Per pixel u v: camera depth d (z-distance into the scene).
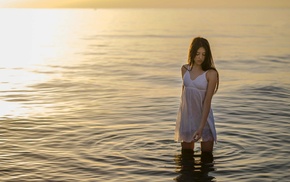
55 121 8.70
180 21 83.75
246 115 9.16
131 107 10.13
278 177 5.67
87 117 9.06
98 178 5.64
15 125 8.38
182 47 28.75
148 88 12.88
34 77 15.23
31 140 7.36
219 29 51.66
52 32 51.28
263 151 6.68
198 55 6.26
